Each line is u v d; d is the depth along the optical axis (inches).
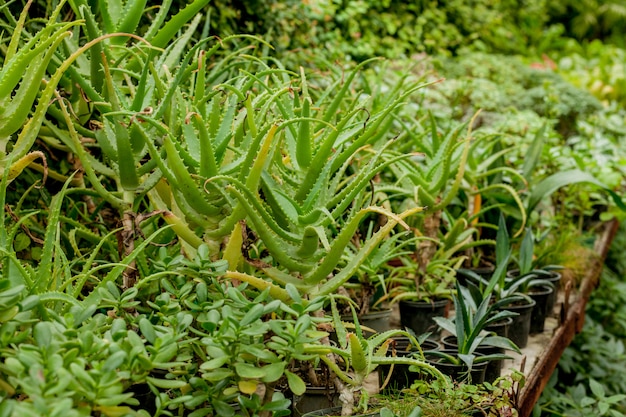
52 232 70.6
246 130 92.4
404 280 121.9
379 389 88.4
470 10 360.5
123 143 81.3
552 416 146.4
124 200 86.7
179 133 90.4
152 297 89.7
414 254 131.7
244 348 66.1
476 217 143.7
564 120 293.0
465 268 147.5
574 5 545.6
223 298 73.0
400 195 125.3
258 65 140.8
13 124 71.3
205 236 83.7
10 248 68.8
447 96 252.1
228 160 87.1
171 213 81.1
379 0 294.2
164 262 74.9
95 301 73.8
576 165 200.7
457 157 132.3
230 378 70.3
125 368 61.2
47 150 109.6
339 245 77.2
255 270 90.3
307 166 84.2
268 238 78.0
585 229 212.1
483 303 100.7
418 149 153.4
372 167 84.4
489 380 102.3
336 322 80.1
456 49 343.6
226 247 81.5
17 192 114.3
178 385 60.7
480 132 167.9
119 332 62.1
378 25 287.0
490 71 310.2
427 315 119.0
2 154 72.4
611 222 220.2
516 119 235.0
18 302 61.0
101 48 90.2
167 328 66.4
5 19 120.8
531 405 101.7
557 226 179.9
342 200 82.4
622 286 229.6
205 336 69.6
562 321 133.0
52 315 64.1
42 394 52.0
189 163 81.7
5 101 71.6
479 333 101.8
